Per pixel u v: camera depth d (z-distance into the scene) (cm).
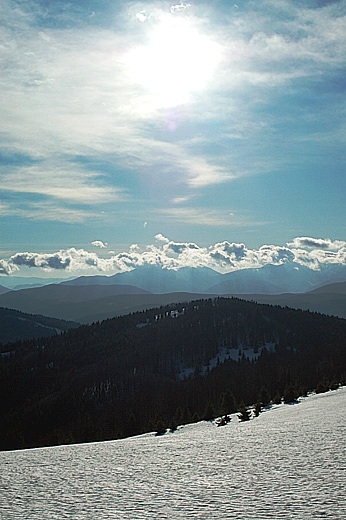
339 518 927
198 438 2867
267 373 15150
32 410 16888
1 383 19575
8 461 2116
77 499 1248
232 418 7062
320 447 1827
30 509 1163
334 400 5341
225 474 1452
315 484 1220
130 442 3075
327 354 16825
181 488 1300
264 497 1129
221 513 1022
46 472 1716
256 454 1798
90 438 11194
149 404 15275
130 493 1283
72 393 18250
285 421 3484
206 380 16862
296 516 956
